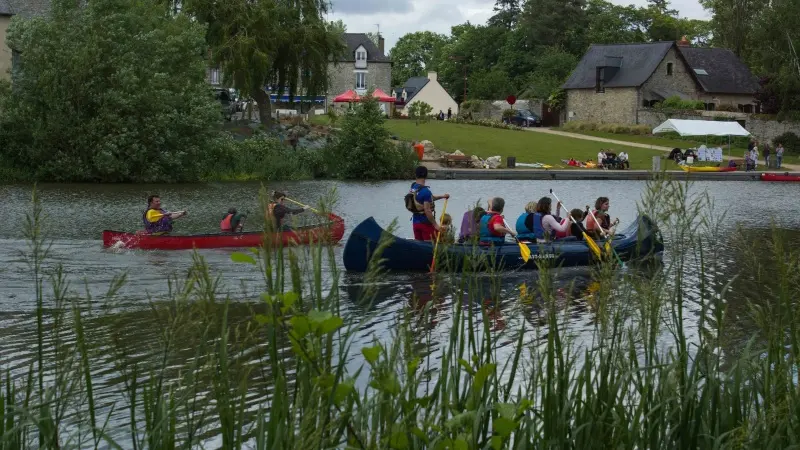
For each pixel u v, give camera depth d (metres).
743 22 80.00
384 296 12.32
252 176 41.62
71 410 6.26
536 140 61.16
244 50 44.12
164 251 16.70
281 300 3.17
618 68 74.62
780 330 4.72
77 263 15.13
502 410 3.34
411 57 135.38
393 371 3.57
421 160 48.88
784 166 55.47
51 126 36.84
